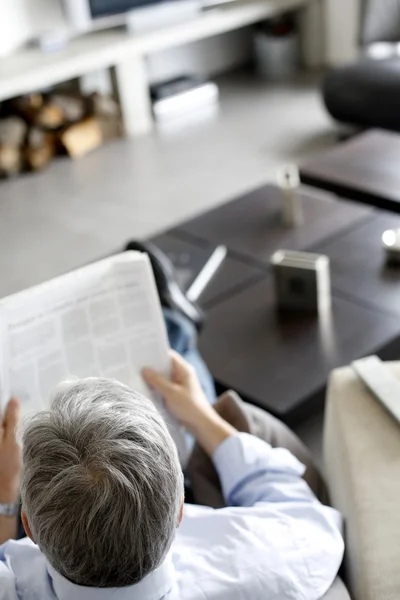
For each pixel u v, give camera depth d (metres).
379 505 0.96
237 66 5.84
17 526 1.09
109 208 3.70
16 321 1.02
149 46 4.61
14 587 0.80
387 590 0.85
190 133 4.61
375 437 1.08
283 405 1.75
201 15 4.97
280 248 2.41
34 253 3.33
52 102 4.38
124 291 1.09
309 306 2.06
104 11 4.55
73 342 1.07
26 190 4.04
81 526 0.64
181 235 2.55
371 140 3.19
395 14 4.82
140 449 0.66
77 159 4.39
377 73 3.99
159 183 3.92
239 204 2.73
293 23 5.66
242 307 2.13
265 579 0.82
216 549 0.86
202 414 1.12
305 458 1.27
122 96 4.61
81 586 0.68
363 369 1.20
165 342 1.13
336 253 2.35
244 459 1.05
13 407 1.02
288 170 2.55
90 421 0.66
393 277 2.19
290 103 4.92
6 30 4.41
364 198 2.77
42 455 0.65
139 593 0.71
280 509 0.95
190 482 1.20
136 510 0.64
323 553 0.88
